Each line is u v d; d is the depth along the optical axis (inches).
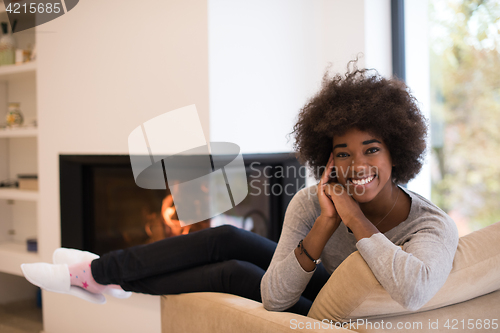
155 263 51.4
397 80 45.2
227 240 53.1
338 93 43.5
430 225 38.4
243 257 54.5
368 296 34.3
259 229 88.4
